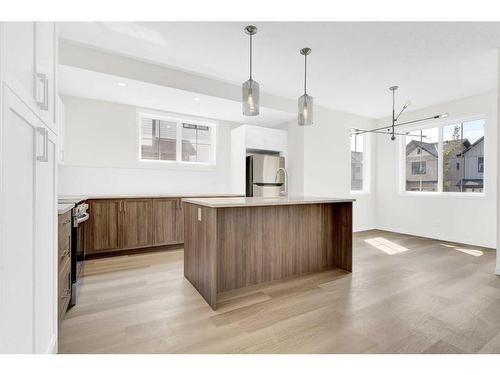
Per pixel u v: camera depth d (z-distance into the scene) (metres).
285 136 5.18
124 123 4.14
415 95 4.28
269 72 3.45
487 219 4.07
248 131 4.75
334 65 3.22
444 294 2.32
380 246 4.14
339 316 1.93
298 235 2.87
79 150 3.83
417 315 1.94
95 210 3.36
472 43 2.69
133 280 2.63
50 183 1.33
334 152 5.23
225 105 4.16
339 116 5.29
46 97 1.16
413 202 5.10
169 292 2.35
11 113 0.87
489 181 4.04
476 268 3.04
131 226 3.60
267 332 1.72
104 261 3.27
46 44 1.25
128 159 4.19
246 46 2.80
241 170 4.75
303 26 2.42
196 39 2.67
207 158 5.05
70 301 2.04
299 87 3.99
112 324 1.80
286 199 2.66
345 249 2.99
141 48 2.87
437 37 2.58
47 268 1.28
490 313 1.97
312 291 2.40
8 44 0.83
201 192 4.86
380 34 2.54
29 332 1.05
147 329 1.74
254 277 2.58
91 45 2.82
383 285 2.53
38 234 1.15
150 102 4.03
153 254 3.62
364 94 4.26
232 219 2.46
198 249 2.37
